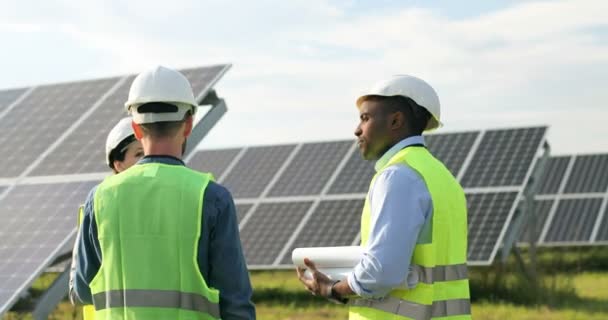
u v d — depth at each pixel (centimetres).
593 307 2077
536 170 2409
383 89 553
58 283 1281
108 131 1694
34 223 1459
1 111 1930
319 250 565
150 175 465
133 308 457
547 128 2380
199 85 1525
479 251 2077
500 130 2439
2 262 1373
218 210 458
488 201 2200
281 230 2331
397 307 536
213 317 454
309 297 2267
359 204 2336
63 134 1741
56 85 1961
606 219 3294
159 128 470
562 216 3384
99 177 1546
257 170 2652
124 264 460
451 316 542
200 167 2795
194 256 453
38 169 1639
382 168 552
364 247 550
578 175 3575
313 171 2545
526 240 3350
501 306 2059
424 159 543
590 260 3177
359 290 526
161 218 458
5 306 1270
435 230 534
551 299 2152
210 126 1512
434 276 538
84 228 479
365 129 559
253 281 2683
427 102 555
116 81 1898
